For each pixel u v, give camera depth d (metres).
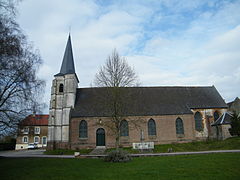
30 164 18.64
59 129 36.50
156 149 30.44
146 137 35.97
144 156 22.50
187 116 37.88
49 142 35.69
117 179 11.63
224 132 36.03
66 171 14.53
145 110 37.34
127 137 35.66
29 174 13.82
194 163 15.60
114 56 28.78
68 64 39.97
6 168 16.80
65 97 37.34
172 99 40.41
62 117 36.84
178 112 37.78
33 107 18.14
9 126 17.36
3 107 17.06
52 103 37.41
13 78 16.73
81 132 35.25
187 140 36.84
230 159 16.47
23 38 17.20
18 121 17.69
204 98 41.53
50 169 15.53
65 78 38.41
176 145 33.72
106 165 16.91
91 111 36.41
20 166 17.64
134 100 38.69
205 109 39.56
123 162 18.31
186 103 39.88
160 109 37.88
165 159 18.77
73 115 35.72
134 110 37.06
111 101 27.95
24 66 17.27
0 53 14.58
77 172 14.02
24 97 17.58
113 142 35.06
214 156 18.69
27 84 17.47
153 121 37.03
